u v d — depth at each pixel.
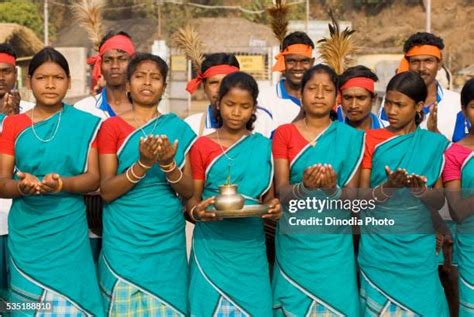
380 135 5.89
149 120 5.65
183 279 5.73
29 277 5.54
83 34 36.59
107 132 5.61
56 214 5.52
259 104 7.44
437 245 5.87
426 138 5.84
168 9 44.84
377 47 47.19
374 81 6.64
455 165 5.86
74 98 25.09
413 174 5.58
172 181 5.50
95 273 5.70
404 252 5.71
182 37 7.75
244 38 34.47
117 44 6.86
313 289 5.67
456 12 47.94
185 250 5.79
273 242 6.29
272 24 8.08
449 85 11.72
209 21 36.16
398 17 48.31
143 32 40.75
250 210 5.34
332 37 7.73
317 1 48.56
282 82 7.58
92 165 5.62
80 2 7.88
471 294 5.74
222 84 5.69
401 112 5.82
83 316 5.58
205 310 5.66
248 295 5.65
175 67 26.94
